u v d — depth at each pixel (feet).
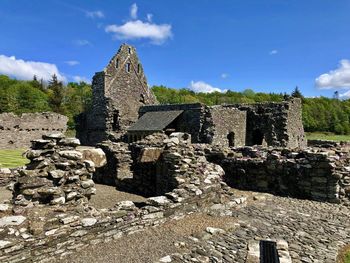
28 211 21.15
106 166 53.11
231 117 106.32
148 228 25.98
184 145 38.99
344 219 30.66
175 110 117.39
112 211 24.66
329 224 28.96
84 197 26.05
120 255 20.89
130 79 156.97
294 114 110.52
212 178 35.42
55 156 25.03
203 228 26.61
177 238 24.20
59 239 20.24
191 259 20.65
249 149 48.11
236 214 31.17
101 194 44.14
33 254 18.89
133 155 52.37
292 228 27.40
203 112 104.94
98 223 22.50
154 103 171.73
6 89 295.48
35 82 367.86
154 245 22.71
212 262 20.38
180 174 35.27
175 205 28.66
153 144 49.90
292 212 32.50
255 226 27.61
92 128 152.56
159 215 27.12
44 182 23.53
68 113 279.28
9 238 18.22
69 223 21.04
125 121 150.51
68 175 25.12
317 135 261.03
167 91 453.99
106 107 145.18
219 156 48.70
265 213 31.91
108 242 22.89
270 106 107.55
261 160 44.29
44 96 305.12
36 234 19.20
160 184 41.14
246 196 39.75
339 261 21.47
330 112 330.95
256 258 20.98
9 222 19.06
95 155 39.78
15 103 268.82
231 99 433.89
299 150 42.75
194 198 30.96
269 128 106.52
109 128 144.66
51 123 156.76
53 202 23.18
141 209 26.20
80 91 380.37
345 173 37.63
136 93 159.84
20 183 22.71
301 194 40.16
